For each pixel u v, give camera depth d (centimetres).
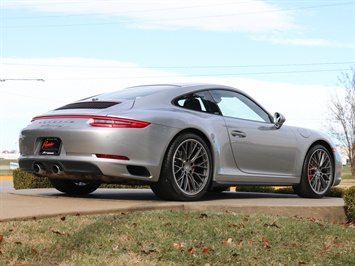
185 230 475
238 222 512
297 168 738
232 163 664
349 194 642
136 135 584
